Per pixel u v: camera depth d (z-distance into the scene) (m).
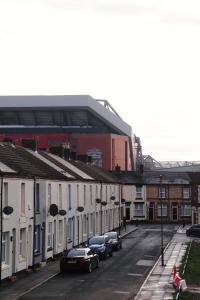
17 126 142.00
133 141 162.25
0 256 33.78
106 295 30.25
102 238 49.00
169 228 87.94
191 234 72.00
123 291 31.53
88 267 38.62
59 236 48.97
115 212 82.25
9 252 35.47
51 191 46.03
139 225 95.38
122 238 69.38
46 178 44.12
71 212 53.38
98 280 35.53
